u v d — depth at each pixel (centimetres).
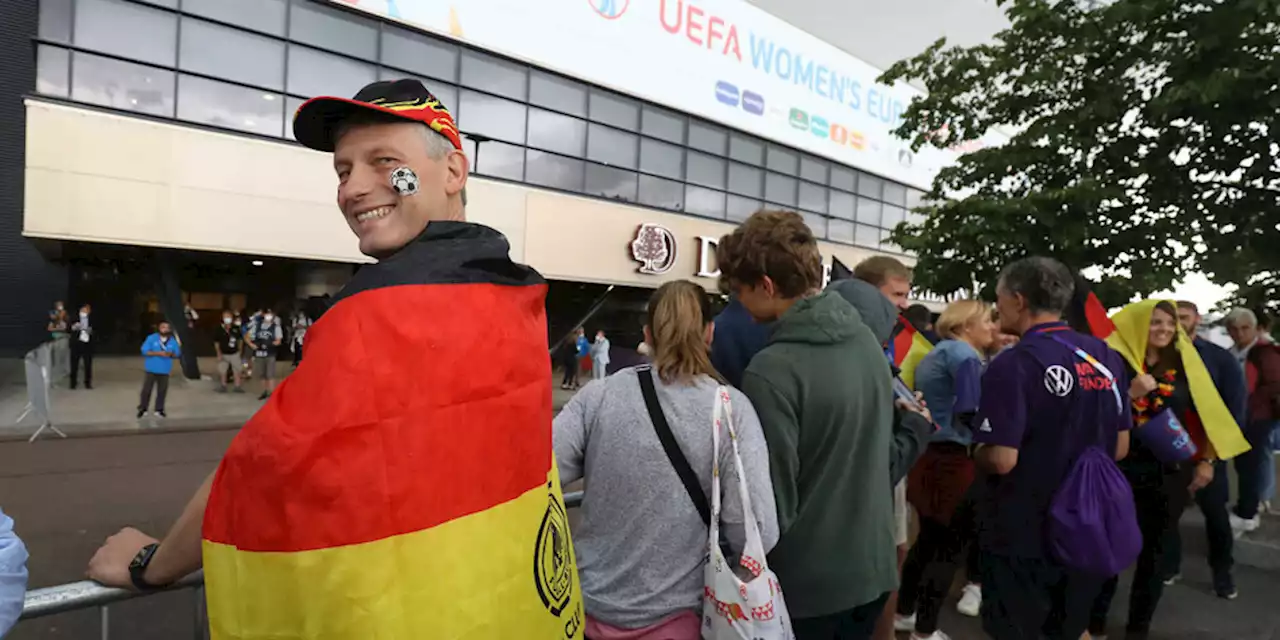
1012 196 732
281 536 83
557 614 114
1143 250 623
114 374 1516
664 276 1792
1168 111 569
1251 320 535
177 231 1165
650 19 1741
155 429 961
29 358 931
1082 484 224
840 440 173
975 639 339
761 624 147
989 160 720
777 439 168
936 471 320
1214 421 335
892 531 191
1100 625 331
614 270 1705
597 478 165
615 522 162
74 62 1090
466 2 1429
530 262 1558
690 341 163
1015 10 694
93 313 1842
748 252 199
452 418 93
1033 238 660
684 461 157
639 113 1756
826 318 178
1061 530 222
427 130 106
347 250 1330
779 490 168
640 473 158
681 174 1848
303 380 86
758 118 1986
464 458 94
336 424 84
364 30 1327
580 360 1884
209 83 1193
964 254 730
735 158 1964
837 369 175
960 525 299
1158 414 317
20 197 1433
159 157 1144
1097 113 620
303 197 1279
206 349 1975
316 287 1814
